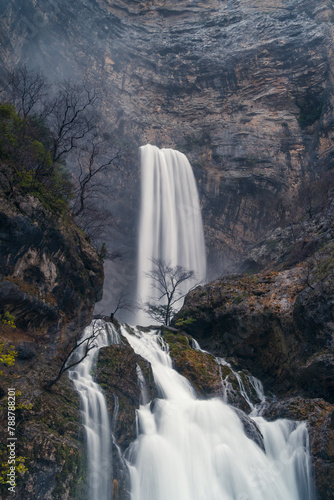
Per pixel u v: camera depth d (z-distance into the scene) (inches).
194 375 1059.9
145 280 2144.4
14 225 740.0
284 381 1099.9
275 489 807.1
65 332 855.7
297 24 2596.0
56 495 598.9
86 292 919.0
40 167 876.6
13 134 859.4
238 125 2519.7
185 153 2517.2
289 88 2544.3
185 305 1369.3
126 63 2652.6
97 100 2367.1
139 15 2874.0
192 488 768.3
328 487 758.5
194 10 2903.5
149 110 2632.9
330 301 970.1
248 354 1197.1
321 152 2282.2
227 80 2664.9
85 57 2454.5
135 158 2299.5
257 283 1274.6
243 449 838.5
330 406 913.5
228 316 1229.7
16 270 753.6
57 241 847.1
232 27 2753.4
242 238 2289.6
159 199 2316.7
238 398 1027.9
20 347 717.9
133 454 767.1
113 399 789.2
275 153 2400.3
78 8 2447.1
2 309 717.9
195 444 823.7
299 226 1723.7
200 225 2352.4
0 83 1626.5
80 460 646.5
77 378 806.5
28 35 2135.8
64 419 676.7
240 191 2342.5
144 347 1097.4
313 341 1000.9
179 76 2699.3
